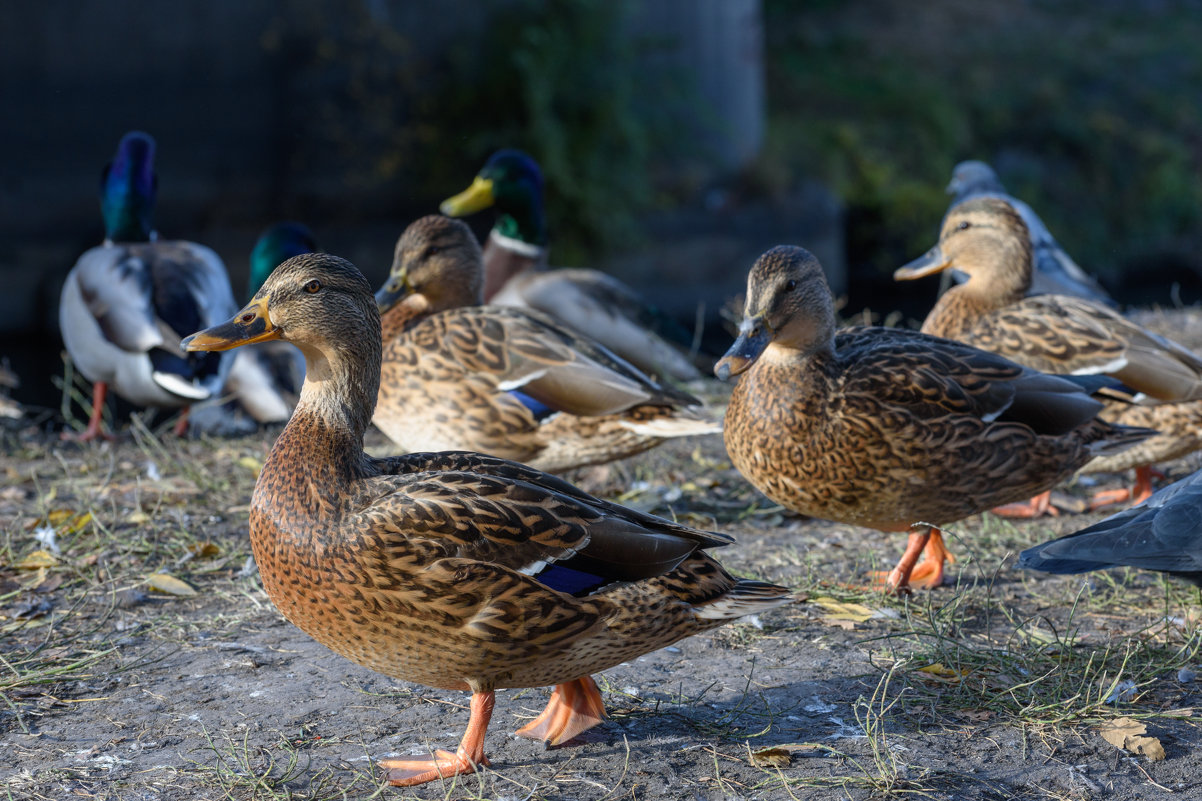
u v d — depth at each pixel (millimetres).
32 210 13570
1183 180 19500
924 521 4020
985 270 5125
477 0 15047
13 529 4633
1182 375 4547
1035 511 4965
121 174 6922
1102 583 4176
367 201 14977
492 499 2805
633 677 3459
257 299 2961
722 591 2955
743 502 5160
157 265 6328
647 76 15945
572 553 2789
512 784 2859
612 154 15148
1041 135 19625
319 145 14758
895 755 2969
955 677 3410
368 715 3232
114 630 3779
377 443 6238
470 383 4617
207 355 6176
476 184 7977
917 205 17516
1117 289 18719
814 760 2963
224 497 5148
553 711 3115
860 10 22938
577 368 4555
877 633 3777
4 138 13414
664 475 5500
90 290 6223
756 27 16719
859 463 3867
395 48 14789
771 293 3793
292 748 3031
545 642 2783
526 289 7711
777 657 3604
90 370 6332
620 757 2988
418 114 15055
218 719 3195
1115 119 19766
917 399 3889
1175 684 3395
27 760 2955
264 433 6648
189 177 14258
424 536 2703
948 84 20094
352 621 2770
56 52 13523
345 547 2715
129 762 2957
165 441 6223
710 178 16094
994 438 3936
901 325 14430
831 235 16078
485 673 2836
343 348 2906
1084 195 19203
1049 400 4066
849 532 4793
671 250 15188
